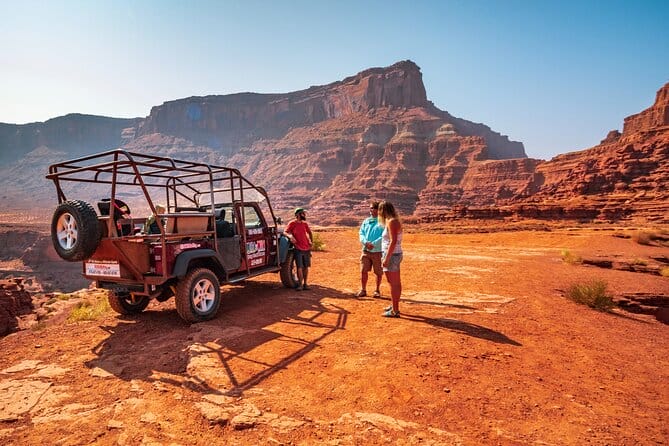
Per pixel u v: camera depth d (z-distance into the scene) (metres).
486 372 4.14
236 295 7.94
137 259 5.54
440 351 4.66
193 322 5.92
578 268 15.30
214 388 3.73
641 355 5.11
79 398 3.66
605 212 80.25
